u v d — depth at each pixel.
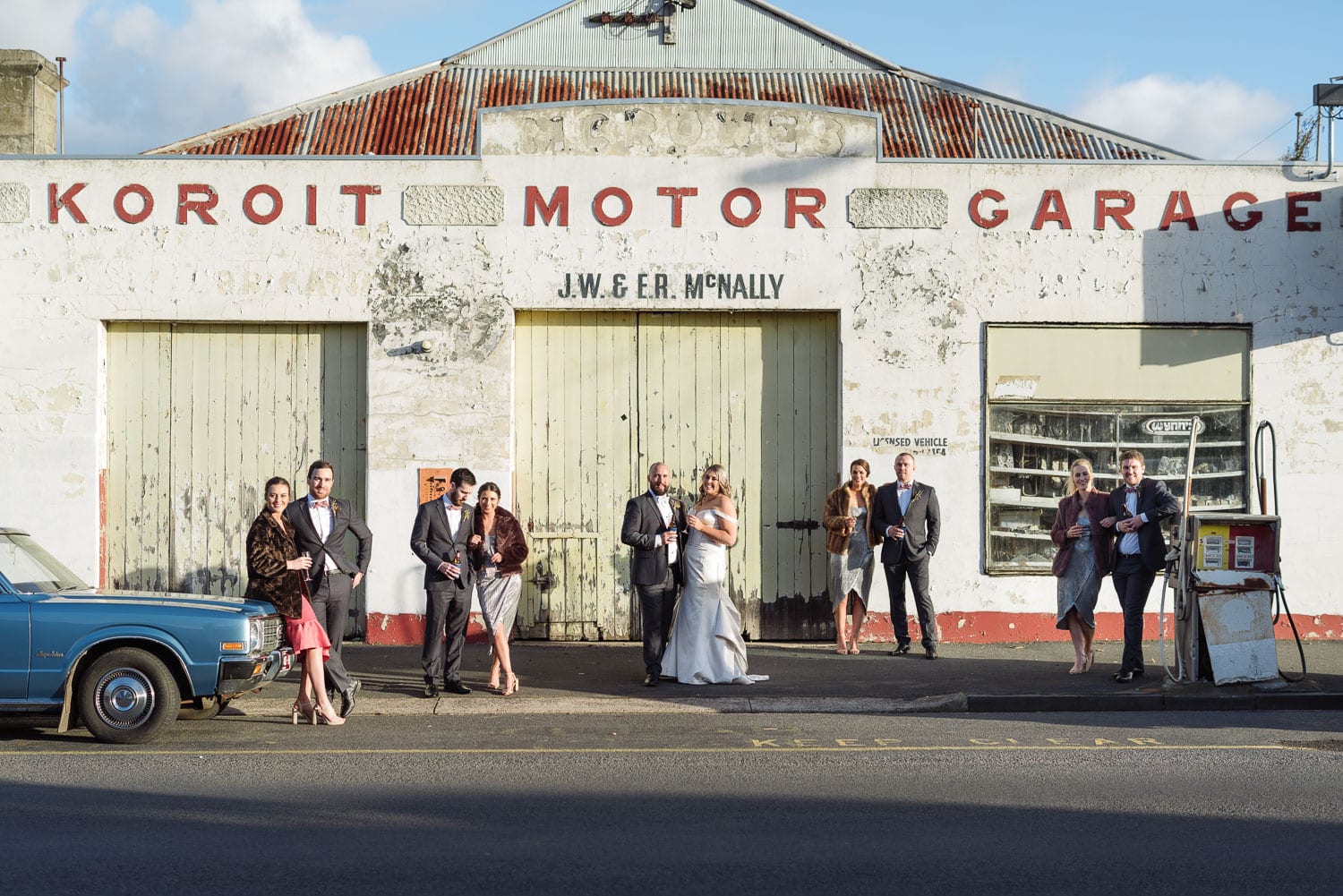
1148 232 14.62
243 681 9.27
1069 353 14.62
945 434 14.52
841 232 14.58
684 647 11.95
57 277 14.27
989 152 23.94
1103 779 7.93
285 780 7.95
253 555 9.88
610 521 14.73
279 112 25.58
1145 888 5.71
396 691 11.45
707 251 14.54
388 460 14.32
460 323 14.41
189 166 14.36
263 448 14.58
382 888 5.71
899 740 9.31
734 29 31.70
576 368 14.75
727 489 12.16
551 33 31.81
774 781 7.88
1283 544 14.58
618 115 14.54
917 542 13.40
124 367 14.55
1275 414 14.62
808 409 14.81
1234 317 14.61
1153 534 11.66
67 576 10.09
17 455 14.21
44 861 6.12
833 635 14.69
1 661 9.06
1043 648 14.04
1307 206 14.62
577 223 14.52
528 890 5.69
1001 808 7.15
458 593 11.34
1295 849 6.32
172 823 6.83
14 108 17.61
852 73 29.88
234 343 14.60
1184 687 11.24
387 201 14.42
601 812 7.09
